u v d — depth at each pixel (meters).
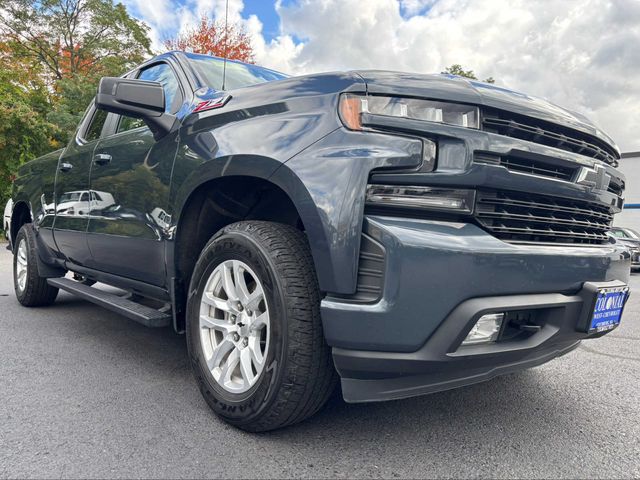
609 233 2.34
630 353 3.49
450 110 1.72
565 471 1.75
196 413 2.12
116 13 21.80
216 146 2.08
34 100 16.69
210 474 1.63
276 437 1.92
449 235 1.63
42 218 3.90
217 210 2.33
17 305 4.43
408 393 1.71
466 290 1.61
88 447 1.79
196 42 17.66
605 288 1.92
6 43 21.17
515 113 1.81
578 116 2.13
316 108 1.81
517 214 1.80
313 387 1.77
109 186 2.90
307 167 1.72
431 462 1.78
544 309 1.86
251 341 1.94
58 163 3.72
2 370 2.63
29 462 1.67
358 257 1.62
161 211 2.41
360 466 1.72
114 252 2.90
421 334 1.59
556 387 2.67
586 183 1.98
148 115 2.40
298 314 1.75
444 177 1.65
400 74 1.80
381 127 1.67
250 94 2.13
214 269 2.11
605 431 2.11
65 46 21.81
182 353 3.03
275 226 1.96
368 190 1.63
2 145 13.12
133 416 2.07
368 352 1.62
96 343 3.21
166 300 2.64
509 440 1.98
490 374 1.85
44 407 2.14
